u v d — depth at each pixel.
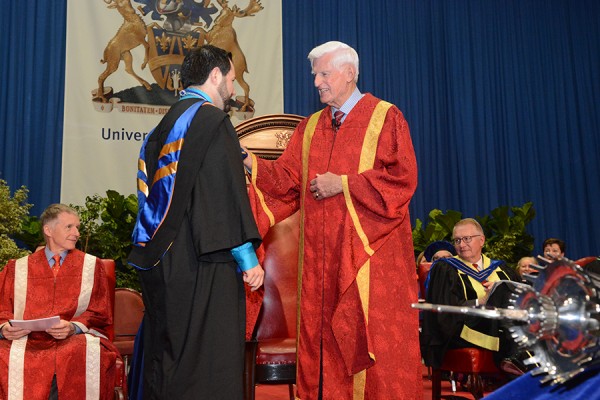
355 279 3.03
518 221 8.18
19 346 3.86
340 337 3.02
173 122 2.69
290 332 3.92
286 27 9.13
